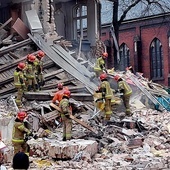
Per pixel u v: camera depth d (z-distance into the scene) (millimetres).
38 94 25516
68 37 45656
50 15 36344
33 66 26172
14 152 16453
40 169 15328
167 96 31281
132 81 30391
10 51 32000
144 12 68938
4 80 27984
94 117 22641
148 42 73438
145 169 14859
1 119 20219
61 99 19531
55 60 30234
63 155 16609
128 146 18922
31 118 21406
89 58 43250
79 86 27516
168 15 69812
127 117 24250
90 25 44719
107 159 17094
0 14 43094
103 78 22469
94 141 18000
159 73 72312
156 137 20328
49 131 21141
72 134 19938
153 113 26250
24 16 39031
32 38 32688
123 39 76188
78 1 45344
